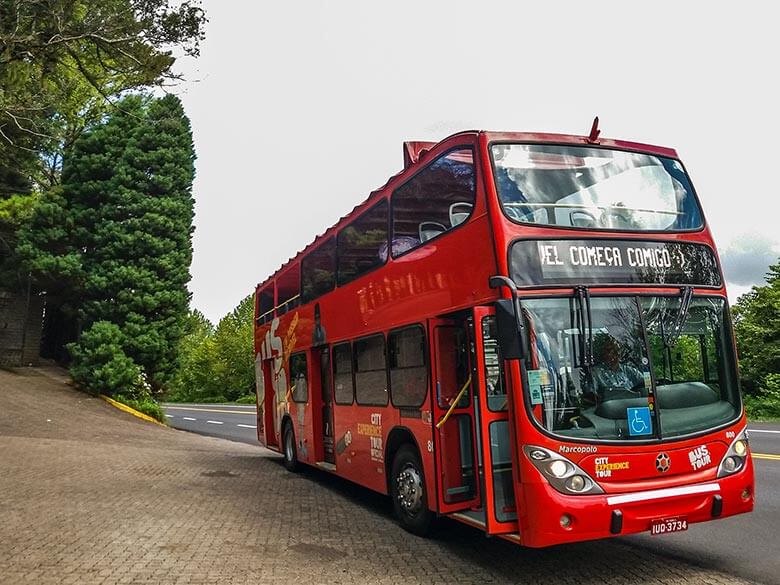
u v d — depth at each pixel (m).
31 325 29.25
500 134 6.65
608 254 6.26
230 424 30.64
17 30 11.98
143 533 7.46
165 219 26.06
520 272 5.96
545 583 5.99
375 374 9.12
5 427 18.14
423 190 7.83
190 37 13.78
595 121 6.91
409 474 7.96
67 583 5.68
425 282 7.63
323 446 11.80
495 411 6.04
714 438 6.02
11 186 30.06
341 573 6.21
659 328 6.16
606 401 5.80
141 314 25.66
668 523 5.64
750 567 6.39
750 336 30.39
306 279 12.61
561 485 5.48
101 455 14.36
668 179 7.04
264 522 8.36
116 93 15.22
